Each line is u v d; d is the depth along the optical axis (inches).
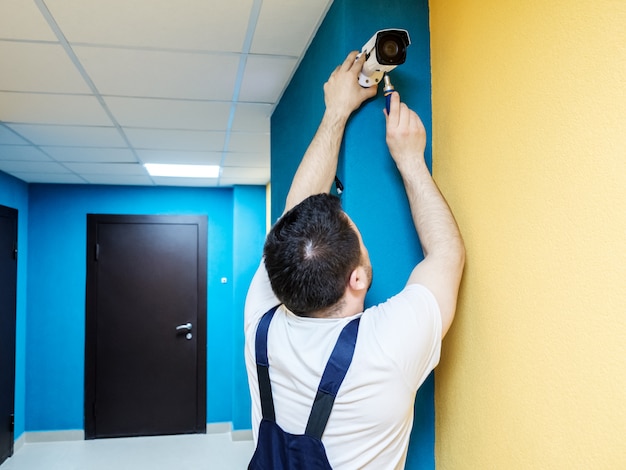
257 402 38.0
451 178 43.6
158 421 170.2
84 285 168.1
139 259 171.5
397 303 34.1
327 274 32.6
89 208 169.0
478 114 39.1
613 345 25.8
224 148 119.0
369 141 46.1
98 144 114.0
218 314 176.1
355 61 44.0
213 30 59.3
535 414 32.0
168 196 175.0
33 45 62.5
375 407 32.0
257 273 43.2
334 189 49.9
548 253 30.9
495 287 36.6
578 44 28.3
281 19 56.7
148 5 53.2
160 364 171.3
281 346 35.1
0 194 142.9
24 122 96.1
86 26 57.8
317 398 32.2
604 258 26.4
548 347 30.9
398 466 35.5
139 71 71.7
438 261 36.9
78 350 166.9
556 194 30.2
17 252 154.1
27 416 162.4
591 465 27.3
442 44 45.5
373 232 45.7
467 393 40.6
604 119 26.5
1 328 143.1
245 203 173.5
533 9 32.3
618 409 25.5
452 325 43.1
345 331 33.0
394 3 47.9
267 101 86.0
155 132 104.4
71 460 146.9
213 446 159.9
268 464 34.5
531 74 32.4
